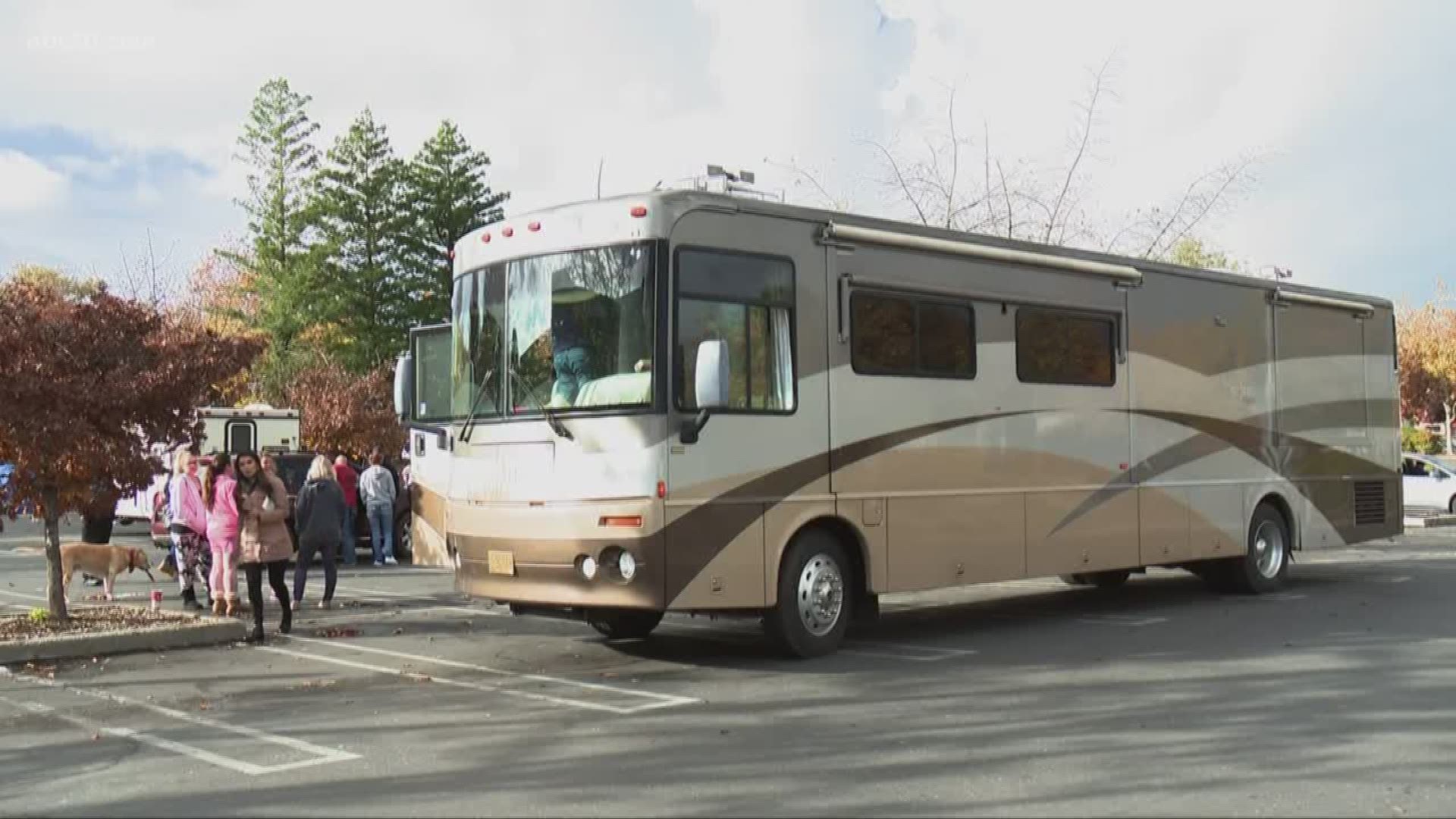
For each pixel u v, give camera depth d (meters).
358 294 48.28
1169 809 5.71
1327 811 5.66
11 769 6.75
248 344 12.34
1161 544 12.88
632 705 8.20
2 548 23.38
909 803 5.84
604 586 9.06
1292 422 14.75
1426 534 25.61
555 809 5.82
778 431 9.59
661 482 8.91
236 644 11.13
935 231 10.95
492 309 9.96
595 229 9.35
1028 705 8.06
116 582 16.81
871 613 10.45
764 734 7.30
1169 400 13.09
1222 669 9.34
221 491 12.73
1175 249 25.88
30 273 42.69
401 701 8.50
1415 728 7.32
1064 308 12.02
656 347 8.96
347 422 31.08
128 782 6.45
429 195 51.72
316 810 5.87
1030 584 16.12
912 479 10.54
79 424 10.77
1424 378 50.75
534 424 9.47
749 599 9.38
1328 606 13.27
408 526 20.86
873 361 10.31
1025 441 11.52
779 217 9.77
